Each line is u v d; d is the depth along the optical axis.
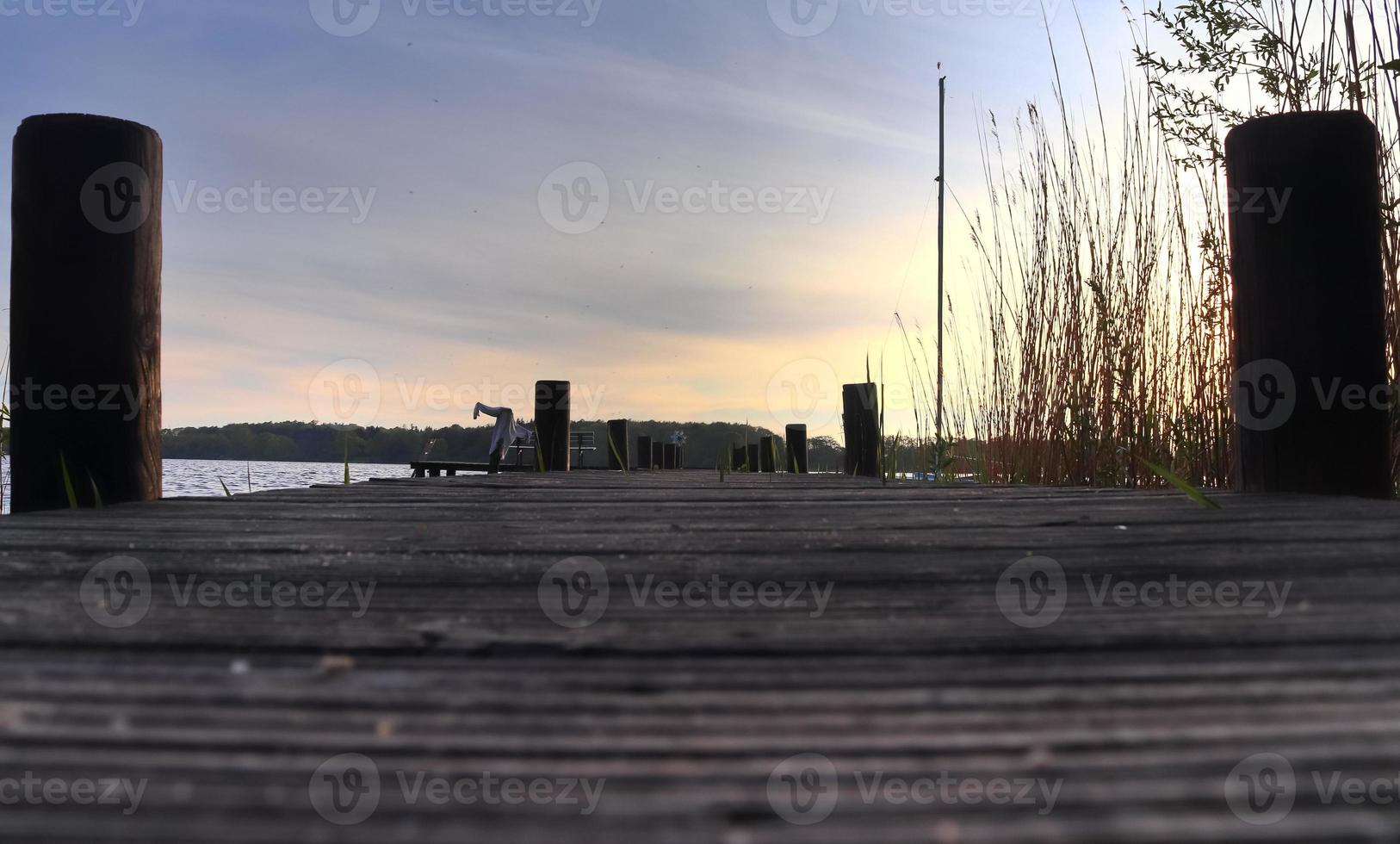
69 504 2.07
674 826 0.47
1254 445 2.30
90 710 0.61
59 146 2.09
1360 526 1.53
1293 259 2.21
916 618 0.90
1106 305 3.08
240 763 0.53
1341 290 2.18
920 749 0.56
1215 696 0.65
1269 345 2.24
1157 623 0.87
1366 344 2.18
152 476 2.24
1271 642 0.80
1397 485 2.44
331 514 1.91
